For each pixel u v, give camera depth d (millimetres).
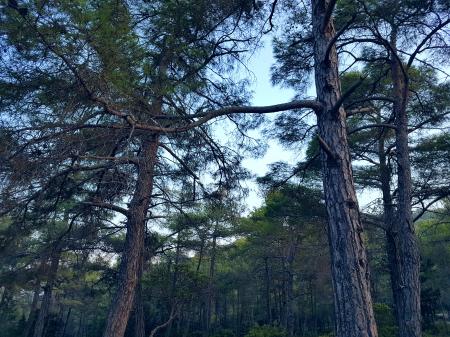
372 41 8125
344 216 4629
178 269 19188
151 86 6035
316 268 29953
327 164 4941
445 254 29312
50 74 4809
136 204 8867
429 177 12195
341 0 8266
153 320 30000
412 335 8195
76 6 4570
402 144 9266
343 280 4414
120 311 8773
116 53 4906
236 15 6816
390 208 12336
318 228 16844
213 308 52156
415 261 8734
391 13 7891
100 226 9844
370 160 12742
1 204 5547
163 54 6832
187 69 7172
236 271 40656
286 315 29781
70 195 7973
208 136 8586
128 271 9023
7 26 4488
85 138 5098
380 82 10609
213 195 9672
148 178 8562
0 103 5078
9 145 4734
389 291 32812
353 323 4223
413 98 10734
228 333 30188
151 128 4676
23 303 42250
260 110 5090
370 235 17172
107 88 4770
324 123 5129
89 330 42812
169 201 9305
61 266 14586
